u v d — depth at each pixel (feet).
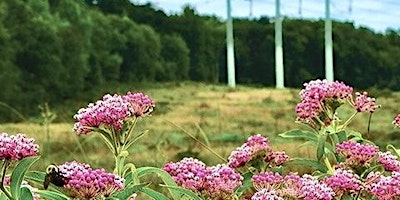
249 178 13.32
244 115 118.32
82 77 185.68
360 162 13.25
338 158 13.93
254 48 284.61
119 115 11.59
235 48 282.56
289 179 11.60
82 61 185.37
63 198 10.19
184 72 257.75
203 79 271.90
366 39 287.89
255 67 284.61
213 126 94.73
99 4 253.24
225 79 281.13
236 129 85.56
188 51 258.98
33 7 172.65
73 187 10.06
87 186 10.04
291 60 286.05
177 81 230.07
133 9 258.57
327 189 11.41
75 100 178.19
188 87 200.75
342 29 287.48
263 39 284.00
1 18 165.68
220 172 11.73
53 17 181.27
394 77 289.74
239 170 13.39
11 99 162.40
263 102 151.64
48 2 187.52
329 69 201.67
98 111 11.61
